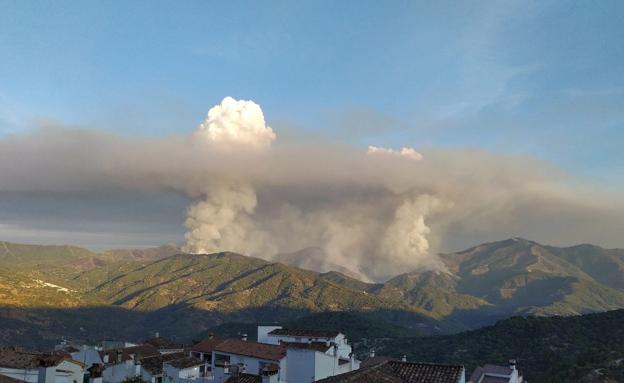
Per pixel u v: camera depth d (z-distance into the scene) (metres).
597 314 146.62
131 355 82.44
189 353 86.62
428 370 42.66
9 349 63.22
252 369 73.88
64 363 60.38
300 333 92.75
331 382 37.41
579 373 103.44
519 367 120.06
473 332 161.25
